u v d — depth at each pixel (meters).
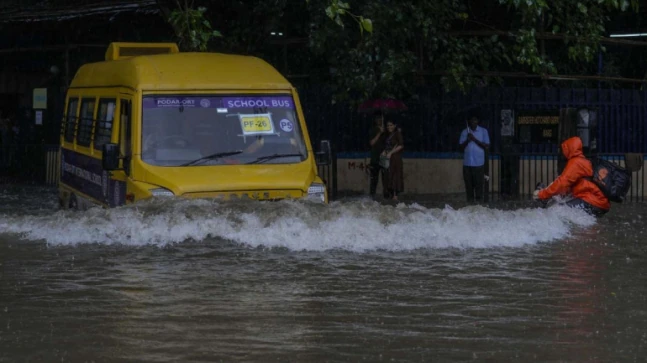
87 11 26.36
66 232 12.95
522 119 23.08
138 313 8.99
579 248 13.06
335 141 24.20
